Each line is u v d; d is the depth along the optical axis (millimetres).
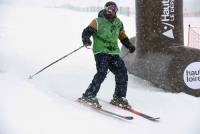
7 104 8609
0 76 10766
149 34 12500
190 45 21219
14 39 18906
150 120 9219
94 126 8273
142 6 12562
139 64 12805
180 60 11664
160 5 12305
